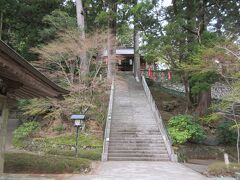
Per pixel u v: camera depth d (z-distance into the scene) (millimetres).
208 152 18484
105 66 24766
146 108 23297
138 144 17406
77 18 23688
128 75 35938
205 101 22312
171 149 16453
